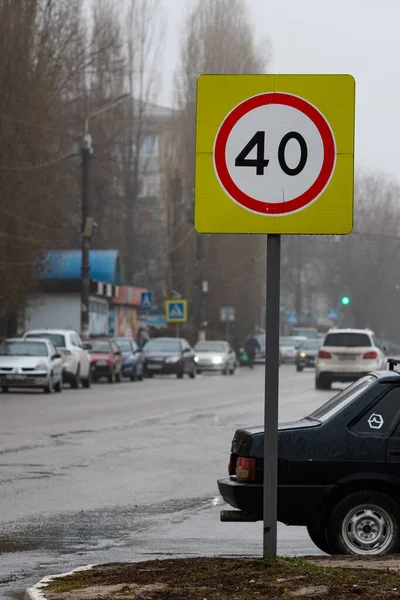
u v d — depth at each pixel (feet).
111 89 490.08
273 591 49.73
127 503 93.61
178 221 503.20
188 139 507.30
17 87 294.46
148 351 382.22
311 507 63.77
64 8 353.51
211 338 517.96
